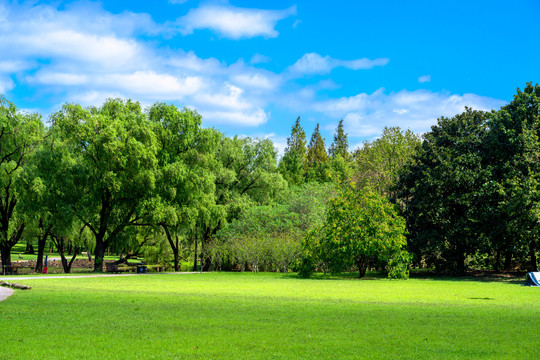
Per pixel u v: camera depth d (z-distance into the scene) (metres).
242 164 48.91
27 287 18.33
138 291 18.62
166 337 8.59
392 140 55.41
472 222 33.44
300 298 16.39
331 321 10.67
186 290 19.56
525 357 7.29
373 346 8.03
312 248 31.80
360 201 31.58
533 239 31.08
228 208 45.16
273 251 37.28
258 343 8.16
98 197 35.75
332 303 14.69
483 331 9.57
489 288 22.70
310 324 10.21
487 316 11.87
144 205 34.88
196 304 13.73
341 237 30.38
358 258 31.97
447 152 34.84
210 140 40.19
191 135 39.53
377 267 36.12
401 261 31.50
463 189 34.16
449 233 32.97
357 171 57.16
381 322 10.62
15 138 33.66
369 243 29.58
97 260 36.62
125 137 34.03
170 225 37.16
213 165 42.72
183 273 36.72
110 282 24.72
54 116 33.56
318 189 49.25
